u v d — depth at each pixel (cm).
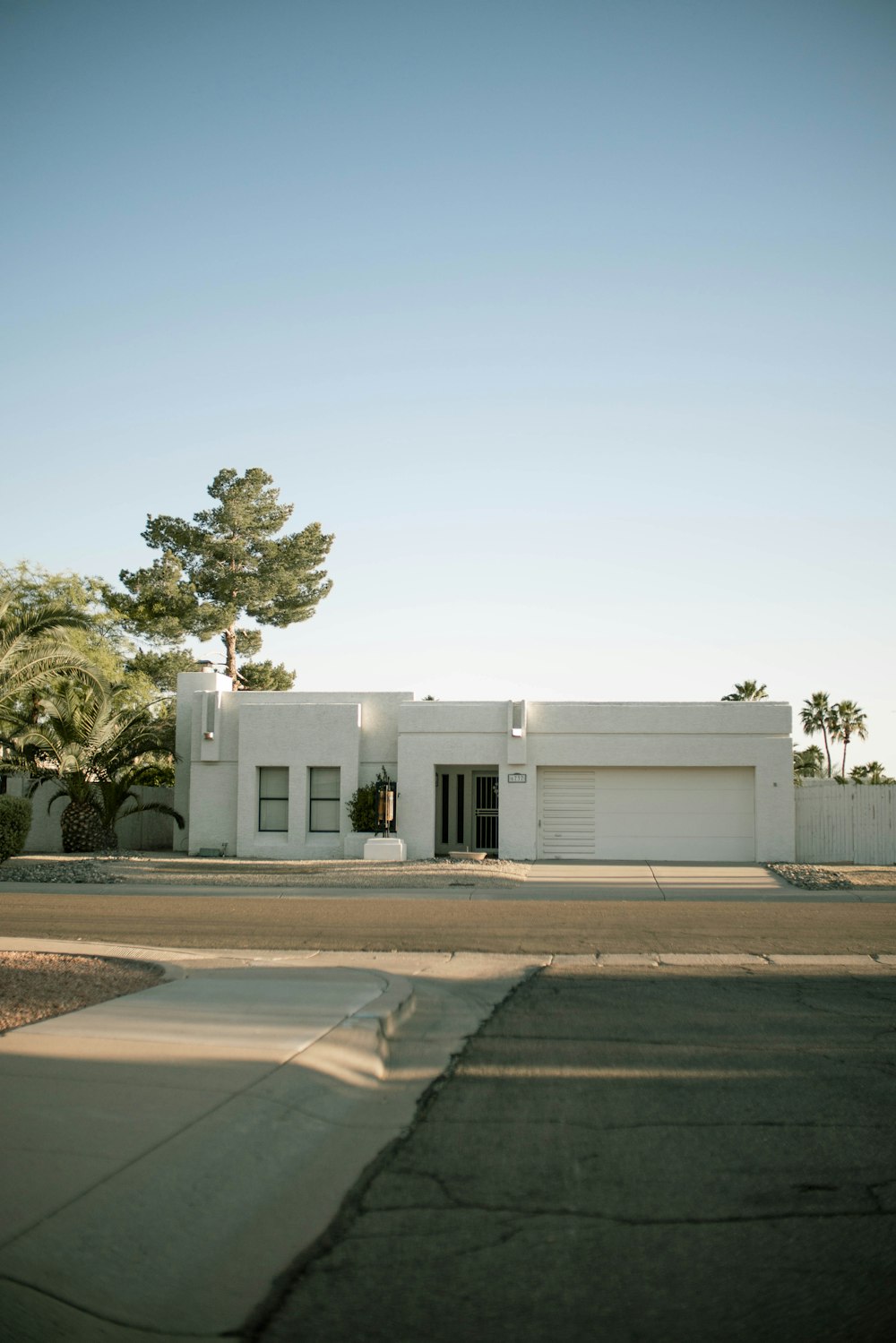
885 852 2817
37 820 3234
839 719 8300
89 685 3212
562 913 1867
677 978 1241
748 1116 705
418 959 1390
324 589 5562
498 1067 838
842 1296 455
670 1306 446
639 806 2906
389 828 2894
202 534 5359
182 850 3247
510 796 2889
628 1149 643
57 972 1165
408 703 2942
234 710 3111
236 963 1298
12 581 4478
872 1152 634
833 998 1109
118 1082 724
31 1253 470
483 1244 507
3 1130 625
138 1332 423
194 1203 538
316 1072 769
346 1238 514
